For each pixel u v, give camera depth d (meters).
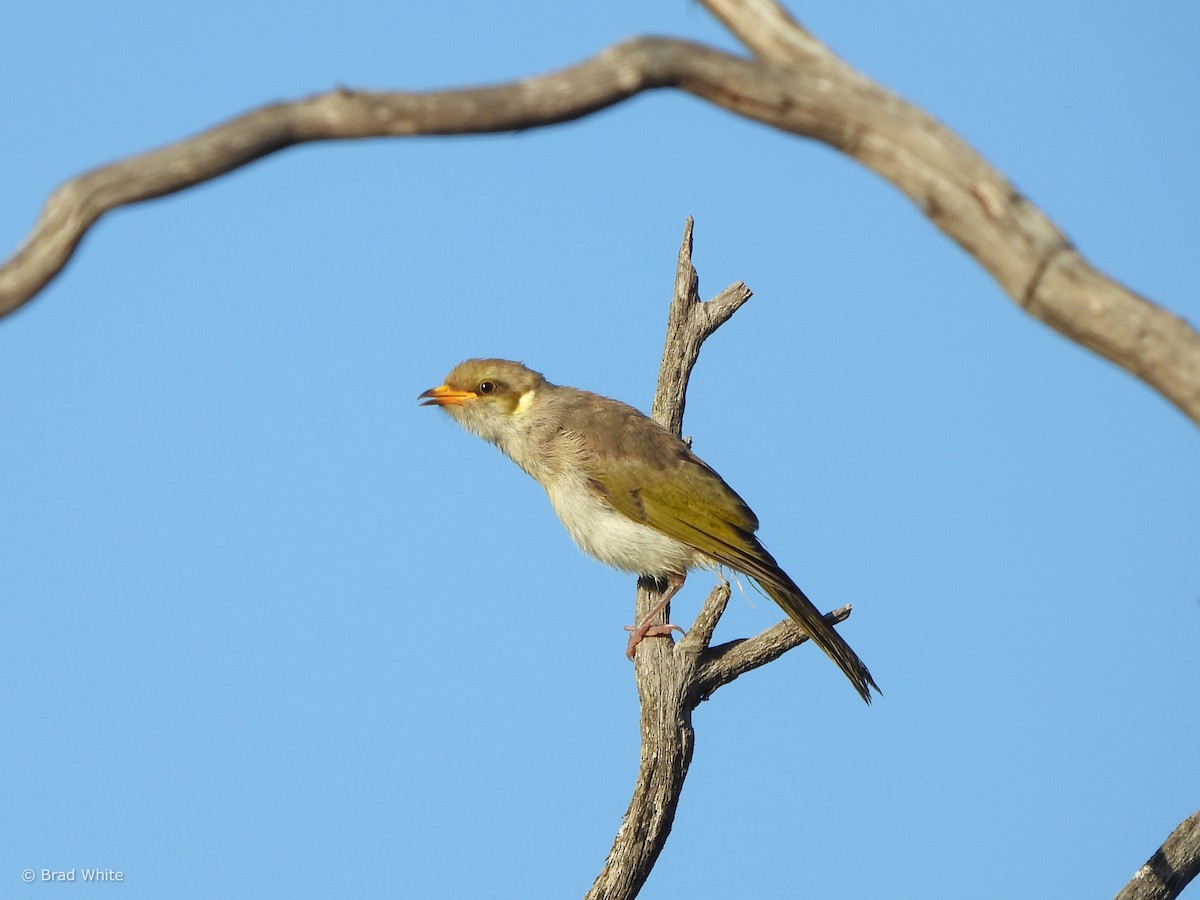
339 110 9.29
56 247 9.38
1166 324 8.83
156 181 9.37
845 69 9.38
